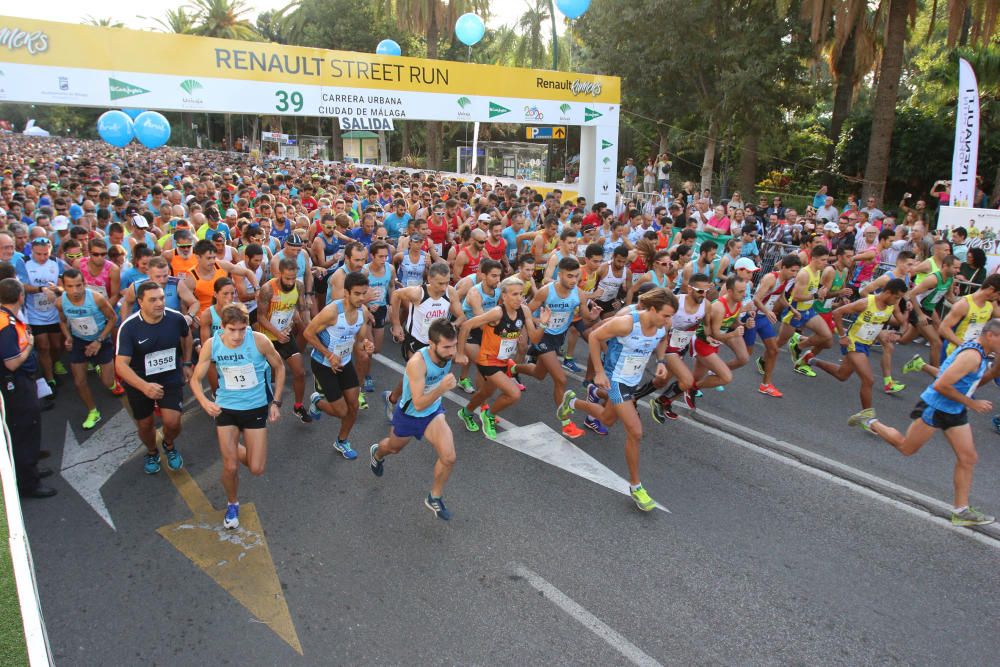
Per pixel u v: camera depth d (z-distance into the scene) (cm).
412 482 566
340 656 370
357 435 659
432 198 1392
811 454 642
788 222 1470
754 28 2161
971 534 508
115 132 1547
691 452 641
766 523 516
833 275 822
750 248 1252
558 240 1041
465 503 534
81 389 650
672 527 507
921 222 1149
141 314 521
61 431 652
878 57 2444
